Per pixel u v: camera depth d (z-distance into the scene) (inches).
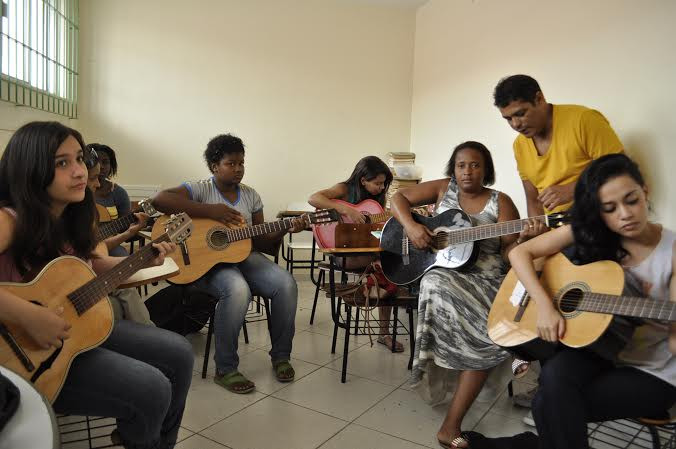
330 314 144.7
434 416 83.8
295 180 195.5
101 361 51.9
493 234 83.0
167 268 70.5
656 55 96.3
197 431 76.3
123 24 175.2
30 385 36.0
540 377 58.2
